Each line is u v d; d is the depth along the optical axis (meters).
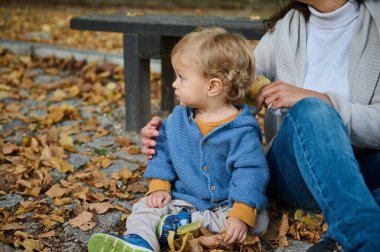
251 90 1.97
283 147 1.81
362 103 1.94
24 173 2.58
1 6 10.04
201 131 1.92
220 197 1.92
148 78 3.36
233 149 1.87
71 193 2.41
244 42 1.93
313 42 2.10
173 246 1.78
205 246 1.81
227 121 1.91
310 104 1.66
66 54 5.13
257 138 1.89
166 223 1.86
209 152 1.90
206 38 1.86
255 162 1.85
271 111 2.03
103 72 4.73
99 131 3.36
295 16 2.14
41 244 1.92
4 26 7.50
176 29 2.95
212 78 1.85
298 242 1.99
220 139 1.87
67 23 8.17
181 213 1.93
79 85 4.39
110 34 7.52
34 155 2.85
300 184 1.92
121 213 2.22
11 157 2.80
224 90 1.89
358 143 1.92
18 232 1.98
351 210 1.42
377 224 1.37
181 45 1.88
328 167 1.50
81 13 9.48
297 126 1.64
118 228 2.11
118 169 2.73
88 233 2.04
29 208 2.21
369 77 1.93
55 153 2.86
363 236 1.37
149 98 3.41
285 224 2.04
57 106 3.86
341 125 1.61
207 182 1.92
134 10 10.05
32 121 3.45
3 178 2.50
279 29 2.17
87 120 3.58
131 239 1.71
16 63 5.14
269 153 2.03
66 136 3.08
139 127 3.36
